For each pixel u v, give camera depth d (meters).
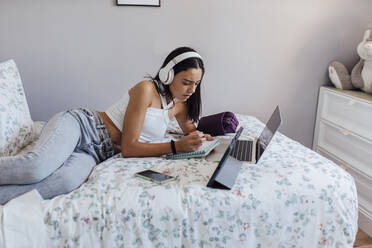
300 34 2.52
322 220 1.34
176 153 1.67
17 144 1.67
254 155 1.62
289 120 2.69
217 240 1.28
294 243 1.34
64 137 1.48
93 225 1.22
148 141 1.81
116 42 2.33
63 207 1.23
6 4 2.16
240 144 1.81
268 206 1.30
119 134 1.80
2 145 1.55
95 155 1.69
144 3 2.28
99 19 2.27
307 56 2.57
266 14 2.44
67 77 2.34
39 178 1.34
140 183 1.36
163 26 2.35
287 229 1.33
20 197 1.26
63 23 2.25
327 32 2.54
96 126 1.70
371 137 2.06
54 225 1.20
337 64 2.49
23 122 1.76
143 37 2.35
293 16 2.47
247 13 2.41
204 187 1.34
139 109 1.66
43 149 1.38
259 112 2.63
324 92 2.58
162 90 1.75
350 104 2.28
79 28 2.27
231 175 1.39
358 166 2.20
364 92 2.36
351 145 2.28
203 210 1.27
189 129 2.04
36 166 1.32
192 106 1.91
